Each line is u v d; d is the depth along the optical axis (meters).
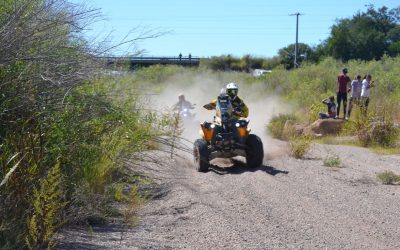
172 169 9.38
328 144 15.62
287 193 8.26
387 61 38.84
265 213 7.13
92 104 6.70
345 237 6.23
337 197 8.14
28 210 5.14
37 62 5.92
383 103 22.16
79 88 6.74
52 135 5.99
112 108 7.03
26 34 5.75
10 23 5.65
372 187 8.99
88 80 6.64
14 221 5.09
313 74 34.81
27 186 5.20
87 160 6.63
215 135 10.34
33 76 5.86
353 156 12.74
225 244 5.88
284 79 34.78
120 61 7.88
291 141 13.21
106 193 6.88
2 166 5.11
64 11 6.42
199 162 10.08
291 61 64.56
